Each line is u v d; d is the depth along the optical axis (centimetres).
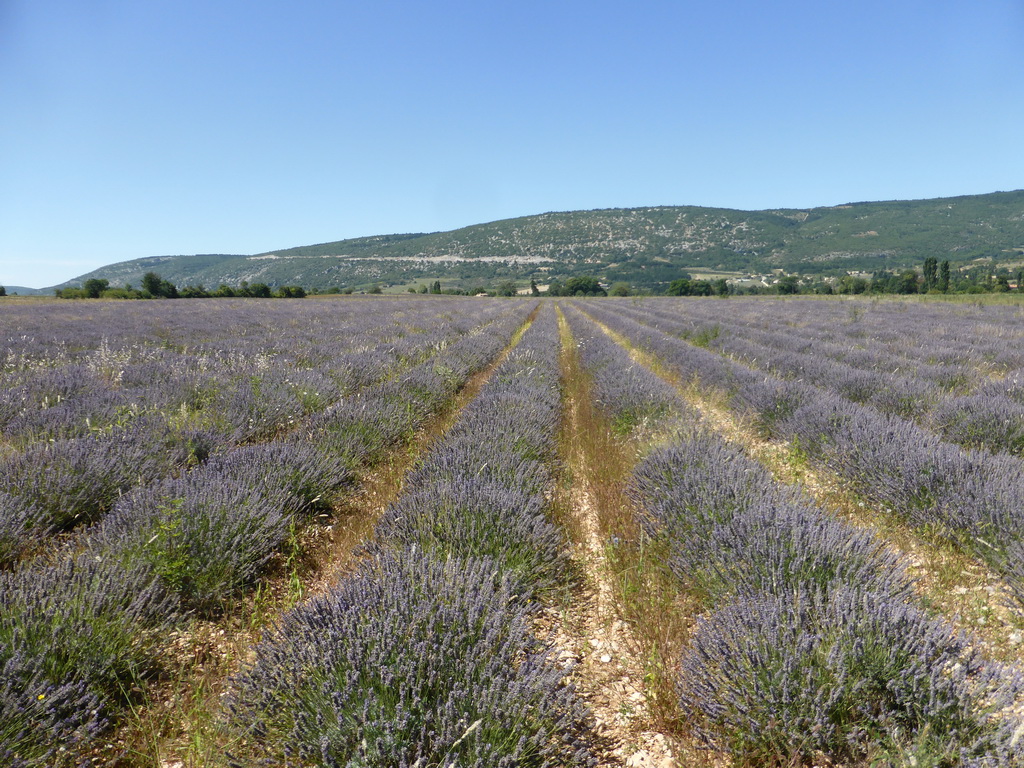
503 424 603
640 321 2680
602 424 758
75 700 230
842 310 3053
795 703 222
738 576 314
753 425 750
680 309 3666
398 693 218
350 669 223
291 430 709
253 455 487
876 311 2873
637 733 248
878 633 237
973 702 216
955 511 389
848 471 506
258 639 304
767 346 1562
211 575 334
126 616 277
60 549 364
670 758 235
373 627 243
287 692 224
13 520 361
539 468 527
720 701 235
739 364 1102
